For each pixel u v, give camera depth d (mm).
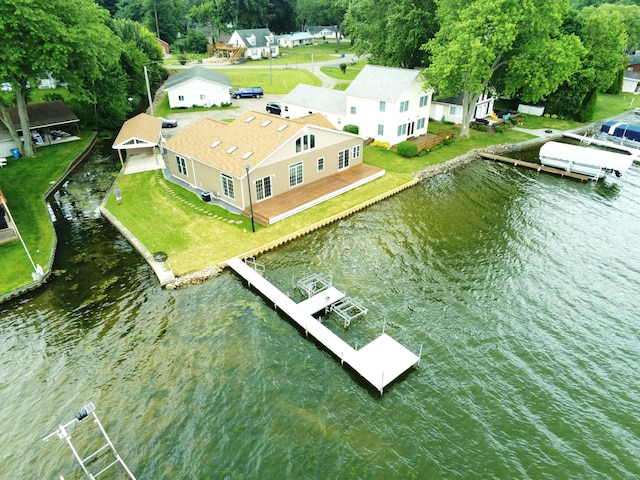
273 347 21047
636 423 17453
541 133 54219
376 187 37531
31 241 28859
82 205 34875
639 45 96875
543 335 21969
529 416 17703
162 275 25344
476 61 41125
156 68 77250
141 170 41344
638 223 32906
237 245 28516
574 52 46750
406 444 16469
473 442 16609
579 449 16406
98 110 55438
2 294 23797
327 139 36469
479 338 21703
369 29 59250
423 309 23641
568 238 30828
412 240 30203
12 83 38469
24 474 15602
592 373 19781
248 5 117438
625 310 23766
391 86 44844
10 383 18984
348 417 17562
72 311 23172
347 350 20516
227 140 35469
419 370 19828
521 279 26250
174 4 121562
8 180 38000
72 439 16703
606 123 52562
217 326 22266
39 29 36438
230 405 17969
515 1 40875
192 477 15375
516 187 39188
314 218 32031
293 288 25188
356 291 25000
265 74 87688
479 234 31125
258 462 15789
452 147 48188
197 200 34719
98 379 19125
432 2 52344
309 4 128000
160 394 18438
